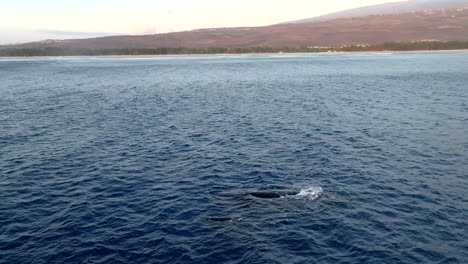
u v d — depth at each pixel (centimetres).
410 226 2095
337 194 2489
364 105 5531
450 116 4700
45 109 5469
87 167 3059
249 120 4628
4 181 2780
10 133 4112
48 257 1848
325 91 6969
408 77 8925
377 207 2314
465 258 1817
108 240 1989
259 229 2066
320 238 1980
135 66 13562
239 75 9919
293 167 2998
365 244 1927
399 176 2806
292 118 4712
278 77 9406
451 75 9088
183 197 2481
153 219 2200
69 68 13012
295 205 2328
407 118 4656
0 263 1795
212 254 1861
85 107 5603
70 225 2142
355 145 3569
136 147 3575
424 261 1795
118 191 2595
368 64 12875
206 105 5625
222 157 3266
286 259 1816
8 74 10912
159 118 4788
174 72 10938
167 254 1867
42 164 3133
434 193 2512
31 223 2170
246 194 2478
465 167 2980
